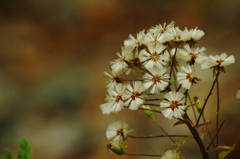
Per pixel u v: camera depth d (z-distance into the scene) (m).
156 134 1.30
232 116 1.29
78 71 1.92
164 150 1.23
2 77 1.91
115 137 0.67
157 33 0.67
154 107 1.33
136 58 0.67
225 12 2.22
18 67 2.02
